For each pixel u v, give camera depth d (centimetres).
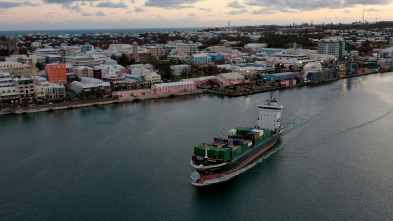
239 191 10138
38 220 8850
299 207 9288
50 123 17150
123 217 8956
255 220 8850
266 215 9025
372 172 10969
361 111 18175
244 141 12006
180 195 9925
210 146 11212
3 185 10569
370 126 15475
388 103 19975
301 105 19788
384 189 9969
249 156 11800
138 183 10538
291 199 9656
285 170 11300
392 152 12462
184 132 15012
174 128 15688
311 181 10525
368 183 10306
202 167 10138
